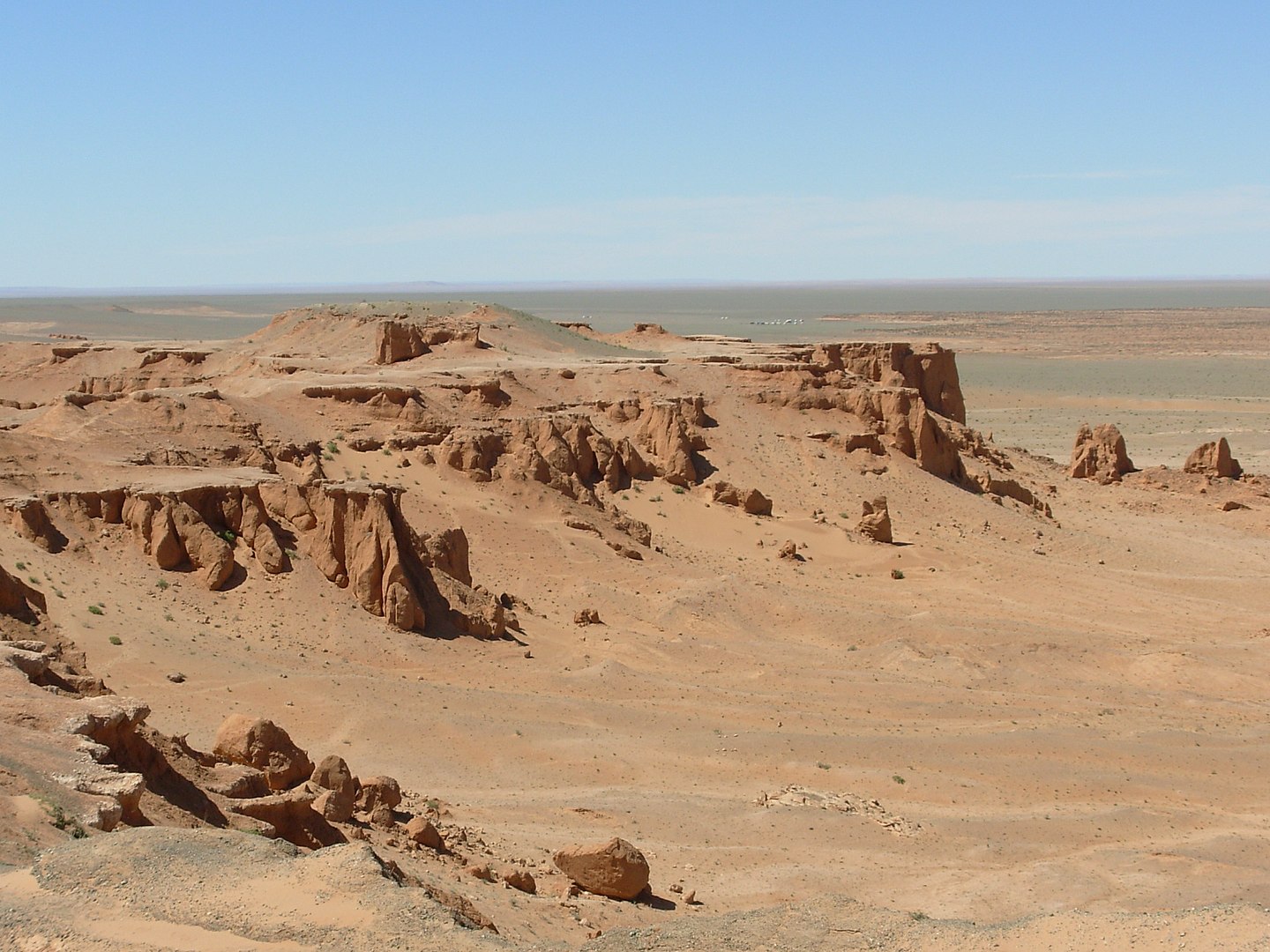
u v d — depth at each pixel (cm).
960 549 8575
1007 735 4700
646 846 3453
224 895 1917
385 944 1805
